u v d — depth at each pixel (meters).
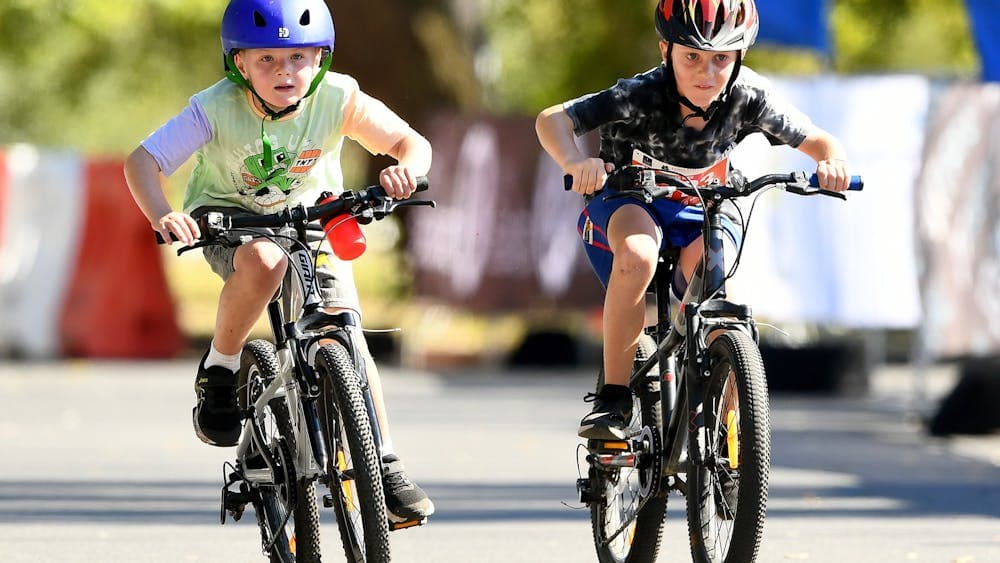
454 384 55.50
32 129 117.06
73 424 41.06
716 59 18.41
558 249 58.91
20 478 30.58
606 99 19.03
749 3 18.44
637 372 19.31
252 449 19.20
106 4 77.44
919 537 23.86
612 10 80.00
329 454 17.19
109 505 27.11
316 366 17.45
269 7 17.59
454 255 59.69
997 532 24.39
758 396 16.75
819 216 45.59
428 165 18.72
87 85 88.06
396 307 73.31
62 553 22.19
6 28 78.19
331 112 18.75
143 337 63.88
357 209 17.14
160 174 18.38
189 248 16.81
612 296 18.61
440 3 74.81
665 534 24.17
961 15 79.12
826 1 44.38
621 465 18.86
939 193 39.34
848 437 39.19
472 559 21.95
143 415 43.59
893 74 44.94
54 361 62.94
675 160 19.38
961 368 39.69
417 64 74.00
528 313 59.03
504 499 28.16
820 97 44.94
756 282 45.66
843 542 23.36
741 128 19.23
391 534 24.22
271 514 18.97
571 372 62.75
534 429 40.47
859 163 45.12
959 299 39.31
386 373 61.31
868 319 45.34
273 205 19.30
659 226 18.91
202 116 18.34
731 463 17.28
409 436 38.56
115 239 63.38
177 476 31.11
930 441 38.41
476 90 76.12
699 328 17.77
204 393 19.12
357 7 73.50
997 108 39.22
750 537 16.66
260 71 17.84
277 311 18.33
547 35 89.69
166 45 85.81
